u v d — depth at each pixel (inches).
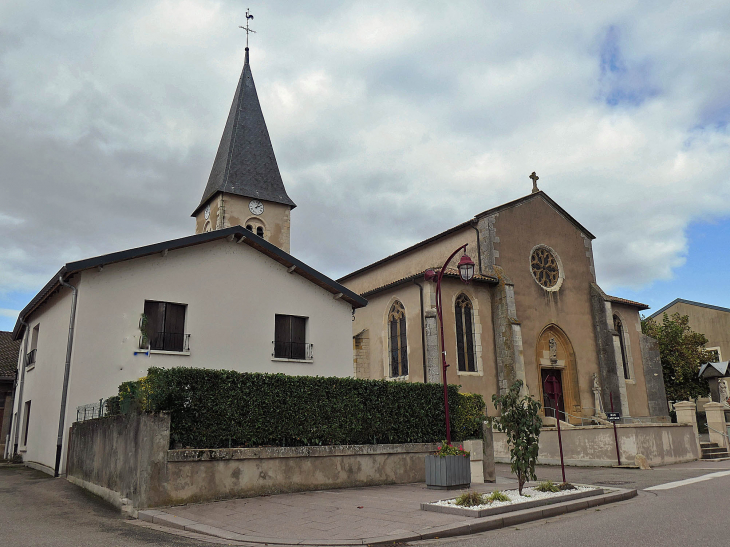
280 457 446.3
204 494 400.2
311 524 332.5
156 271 616.4
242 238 677.9
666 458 769.6
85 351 557.9
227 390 431.2
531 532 315.0
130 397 411.2
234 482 417.7
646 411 1088.2
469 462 492.4
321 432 480.7
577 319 1045.8
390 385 541.0
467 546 281.0
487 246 970.7
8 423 907.4
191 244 633.0
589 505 415.2
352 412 506.0
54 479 529.3
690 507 391.9
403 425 542.0
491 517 342.0
